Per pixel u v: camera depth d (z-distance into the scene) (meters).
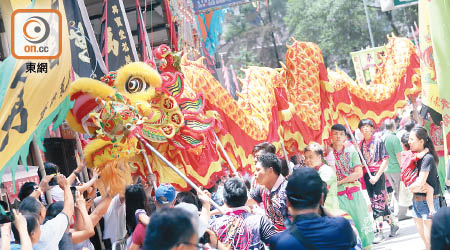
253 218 4.31
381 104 10.68
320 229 3.26
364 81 15.21
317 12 36.81
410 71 11.05
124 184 5.13
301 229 3.29
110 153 5.02
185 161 5.70
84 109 5.12
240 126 6.82
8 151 3.87
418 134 6.48
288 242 3.28
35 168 6.45
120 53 7.20
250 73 8.09
